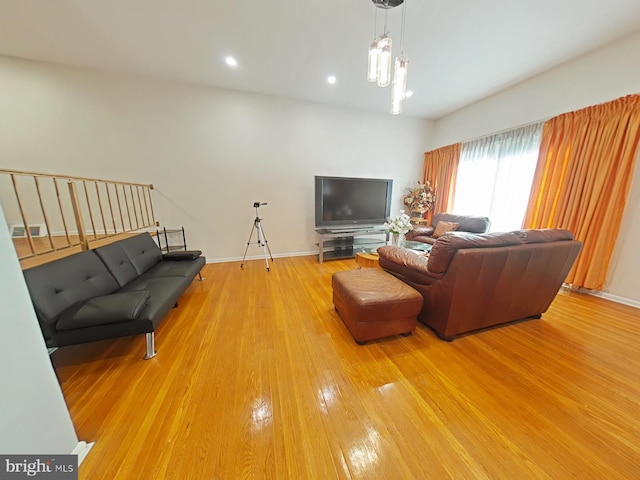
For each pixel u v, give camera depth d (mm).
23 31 2148
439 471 913
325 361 1524
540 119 2898
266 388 1305
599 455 967
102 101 2926
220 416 1133
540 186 2877
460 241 1492
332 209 3850
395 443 1018
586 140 2447
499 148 3418
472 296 1605
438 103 3805
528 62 2633
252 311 2176
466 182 3971
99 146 2992
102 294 1761
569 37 2217
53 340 1328
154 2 1829
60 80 2762
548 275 1788
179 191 3365
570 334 1815
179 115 3205
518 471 912
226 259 3725
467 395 1265
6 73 2605
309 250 4129
